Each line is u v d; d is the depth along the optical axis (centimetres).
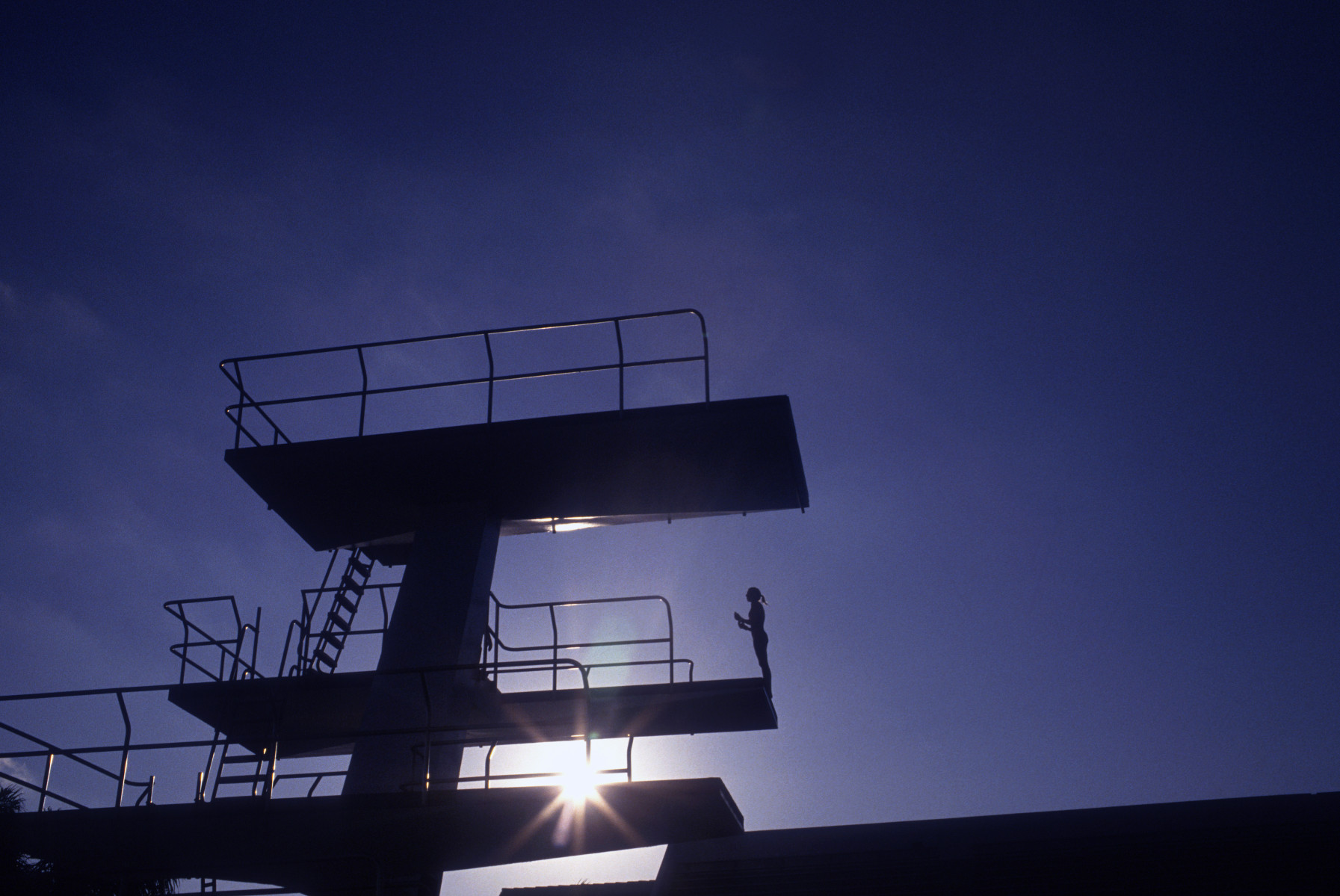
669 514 1505
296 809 1114
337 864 1241
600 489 1462
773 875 2061
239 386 1480
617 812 1107
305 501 1487
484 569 1427
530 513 1495
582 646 1470
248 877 1263
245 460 1430
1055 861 1983
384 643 1348
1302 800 2131
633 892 2294
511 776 1124
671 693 1370
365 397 1462
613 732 1489
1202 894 1750
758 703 1398
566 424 1375
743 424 1348
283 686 1269
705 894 1981
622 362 1419
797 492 1465
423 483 1458
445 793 1103
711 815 1123
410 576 1405
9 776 1160
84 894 1266
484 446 1402
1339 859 1859
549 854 1239
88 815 1136
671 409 1361
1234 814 2125
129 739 1185
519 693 1439
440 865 1277
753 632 1464
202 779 1173
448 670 1162
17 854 1222
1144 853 1986
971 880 1920
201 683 1374
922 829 2178
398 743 1241
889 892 1880
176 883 1426
